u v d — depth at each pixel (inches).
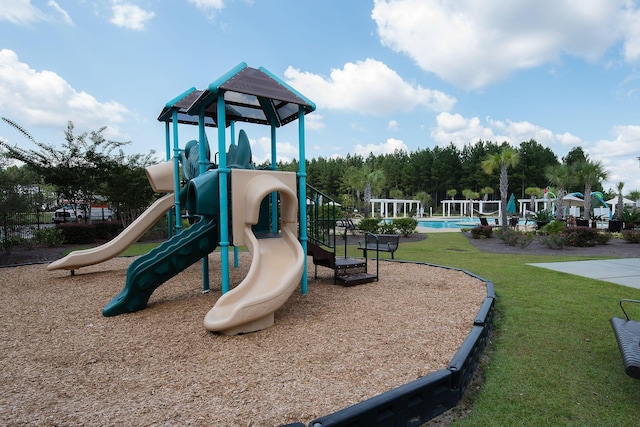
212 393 97.3
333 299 200.7
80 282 261.1
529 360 125.2
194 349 131.0
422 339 137.3
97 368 115.9
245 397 94.7
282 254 182.5
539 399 99.8
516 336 148.4
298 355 123.4
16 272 303.3
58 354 128.1
